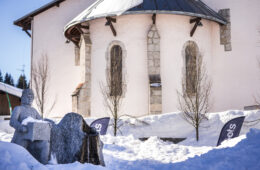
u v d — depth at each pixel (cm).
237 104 1789
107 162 729
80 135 624
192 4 1691
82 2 2173
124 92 1598
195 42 1680
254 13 1816
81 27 1697
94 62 1686
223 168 550
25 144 562
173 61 1620
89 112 1659
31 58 2292
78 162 558
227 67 1808
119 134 1304
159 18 1630
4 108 2073
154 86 1534
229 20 1833
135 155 866
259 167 523
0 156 454
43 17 2286
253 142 647
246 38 1809
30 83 2241
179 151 934
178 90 1609
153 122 1287
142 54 1614
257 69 1786
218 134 1194
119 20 1647
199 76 1466
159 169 653
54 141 602
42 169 464
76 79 2103
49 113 2153
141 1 1605
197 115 1230
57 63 2184
